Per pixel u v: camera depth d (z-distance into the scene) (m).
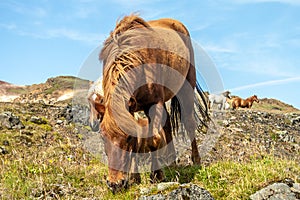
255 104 30.53
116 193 4.87
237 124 11.99
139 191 4.88
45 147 8.37
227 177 5.27
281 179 5.00
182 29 6.54
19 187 5.30
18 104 13.70
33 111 12.37
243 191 4.91
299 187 4.89
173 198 4.61
